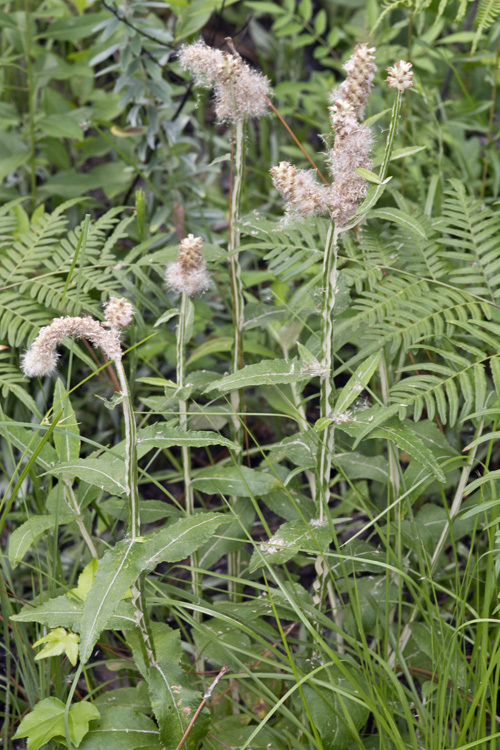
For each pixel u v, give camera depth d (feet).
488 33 8.97
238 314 5.37
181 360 5.07
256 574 5.98
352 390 4.35
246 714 5.15
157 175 8.22
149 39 7.53
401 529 5.26
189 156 7.96
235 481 4.99
